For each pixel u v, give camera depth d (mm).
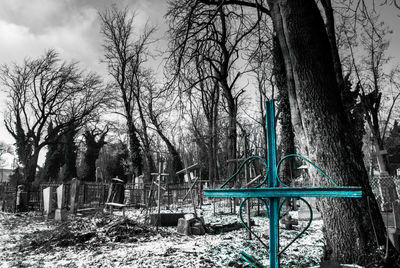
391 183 13156
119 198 15000
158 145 34500
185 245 6695
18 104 35156
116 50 30062
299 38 4590
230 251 5770
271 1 5352
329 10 7254
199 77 8766
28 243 7363
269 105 2764
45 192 15008
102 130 44000
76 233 7461
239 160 10758
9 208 18516
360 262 3906
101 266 4980
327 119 4391
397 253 4000
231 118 21656
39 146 35219
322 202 4355
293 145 15023
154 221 10133
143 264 4965
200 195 17562
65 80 36438
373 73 28969
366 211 4094
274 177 2623
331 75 4578
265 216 12078
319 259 4840
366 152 38875
